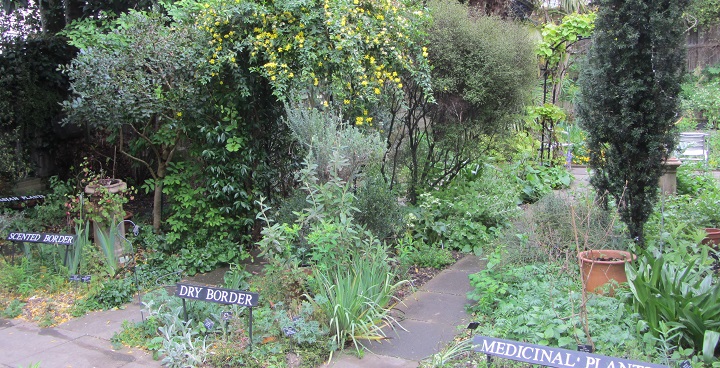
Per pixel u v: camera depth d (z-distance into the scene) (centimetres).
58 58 943
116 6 925
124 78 593
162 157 713
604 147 560
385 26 634
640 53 516
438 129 770
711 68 2003
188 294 435
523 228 593
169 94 625
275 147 709
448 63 711
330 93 673
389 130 770
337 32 583
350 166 578
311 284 483
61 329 491
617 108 536
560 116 1049
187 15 660
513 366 374
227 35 612
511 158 966
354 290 456
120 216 630
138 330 472
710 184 932
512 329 416
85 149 965
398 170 816
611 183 556
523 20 1245
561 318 405
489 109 741
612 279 455
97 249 630
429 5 730
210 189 655
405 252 566
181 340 432
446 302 529
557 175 1002
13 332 486
